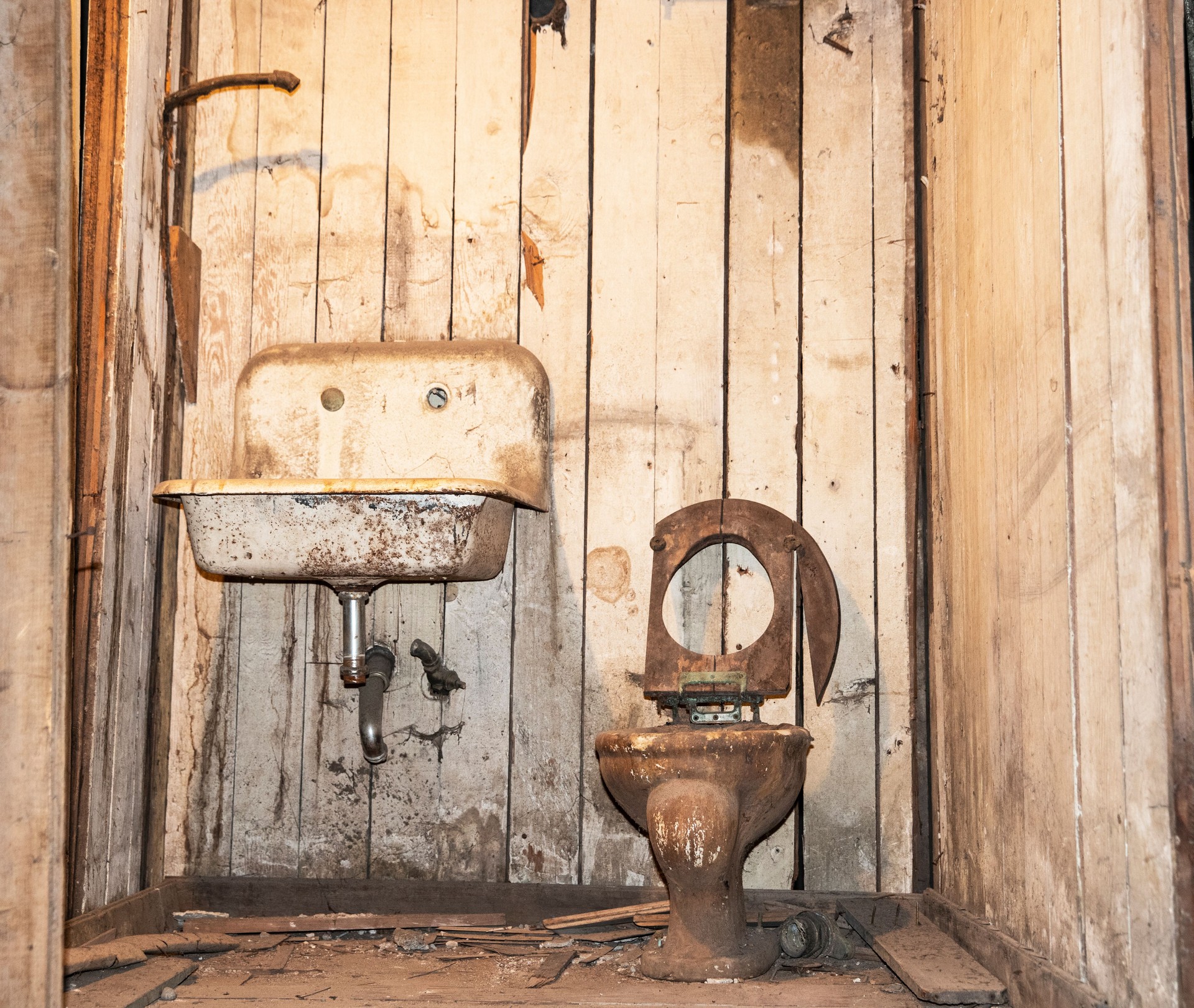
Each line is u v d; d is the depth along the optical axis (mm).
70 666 2092
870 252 2453
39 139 1285
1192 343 1240
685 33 2547
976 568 2004
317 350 2486
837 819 2316
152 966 1933
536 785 2381
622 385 2471
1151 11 1283
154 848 2373
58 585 1248
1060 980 1468
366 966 2006
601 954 2074
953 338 2191
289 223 2574
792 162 2492
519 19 2578
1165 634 1214
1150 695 1251
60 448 1261
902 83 2488
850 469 2400
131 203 2299
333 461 2432
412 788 2404
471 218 2545
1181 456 1227
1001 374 1840
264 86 2494
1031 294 1672
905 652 2344
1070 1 1510
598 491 2443
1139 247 1283
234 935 2242
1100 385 1397
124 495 2268
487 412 2420
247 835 2422
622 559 2418
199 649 2479
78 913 2059
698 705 2174
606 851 2350
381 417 2439
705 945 1891
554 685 2400
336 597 2453
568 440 2463
